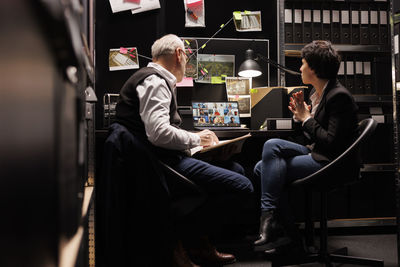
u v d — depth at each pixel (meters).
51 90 0.37
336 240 2.34
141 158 1.32
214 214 1.50
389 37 2.53
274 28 2.63
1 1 0.28
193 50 2.53
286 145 1.77
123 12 2.47
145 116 1.42
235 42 2.59
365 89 2.52
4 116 0.29
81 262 0.71
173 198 1.51
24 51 0.31
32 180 0.33
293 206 2.39
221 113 2.34
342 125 1.59
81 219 0.71
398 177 1.87
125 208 1.31
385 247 2.18
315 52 1.75
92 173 1.45
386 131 2.47
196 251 1.87
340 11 2.51
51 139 0.38
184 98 2.49
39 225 0.35
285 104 2.29
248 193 1.53
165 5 2.51
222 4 2.59
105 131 1.99
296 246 1.90
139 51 2.47
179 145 1.46
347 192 2.45
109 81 2.44
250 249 2.13
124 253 1.30
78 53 0.44
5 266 0.29
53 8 0.34
